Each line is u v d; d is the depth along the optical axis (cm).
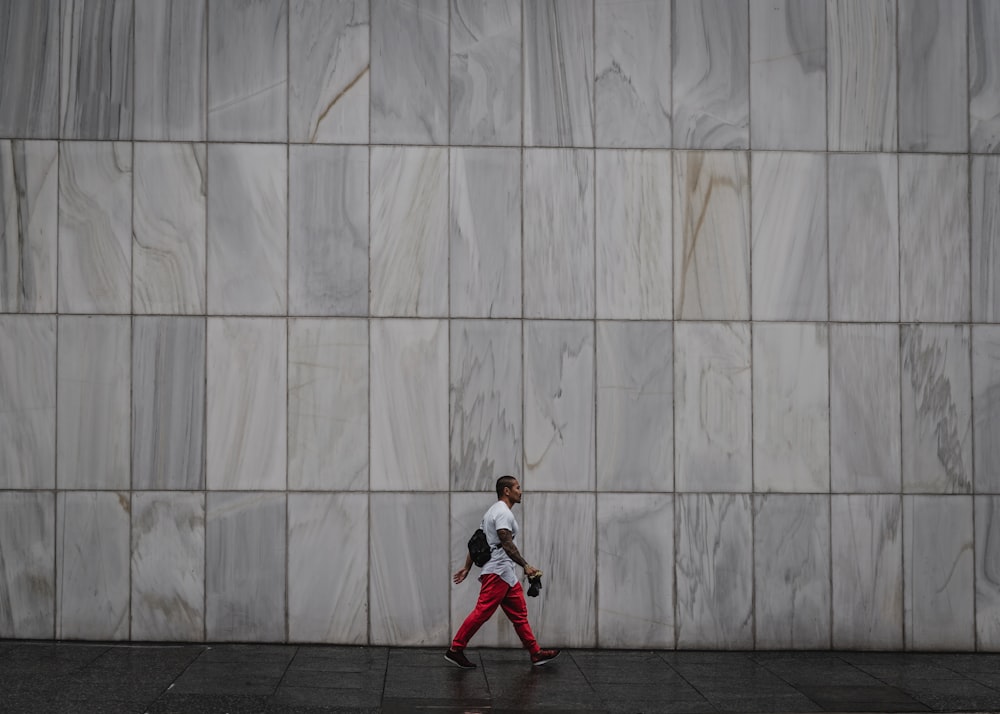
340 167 1141
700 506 1141
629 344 1146
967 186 1162
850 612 1143
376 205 1141
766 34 1157
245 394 1128
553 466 1136
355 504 1127
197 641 1115
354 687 934
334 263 1138
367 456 1129
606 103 1152
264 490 1123
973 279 1157
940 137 1160
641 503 1140
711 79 1155
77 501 1118
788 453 1147
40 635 1114
